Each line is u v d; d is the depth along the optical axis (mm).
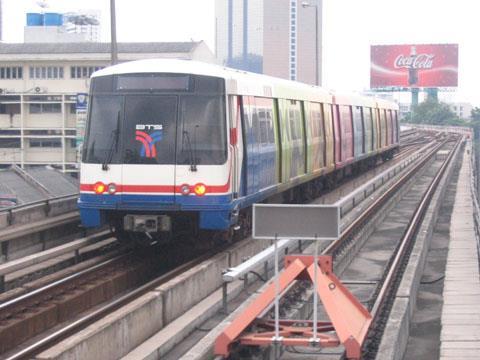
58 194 22141
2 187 20750
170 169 14438
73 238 17062
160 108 14570
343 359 9742
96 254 16547
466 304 12695
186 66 14672
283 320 9836
